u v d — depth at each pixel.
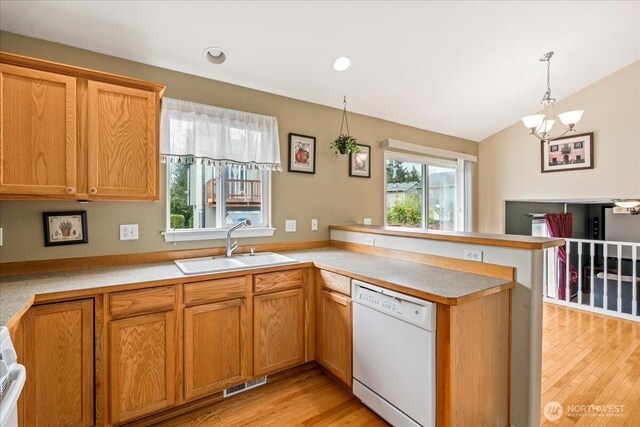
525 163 4.30
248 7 1.92
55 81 1.68
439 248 2.13
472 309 1.54
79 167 1.75
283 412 1.95
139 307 1.74
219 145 2.47
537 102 3.88
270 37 2.19
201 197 2.56
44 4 1.74
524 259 1.69
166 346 1.81
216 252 2.57
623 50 3.13
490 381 1.65
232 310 2.04
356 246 2.86
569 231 4.51
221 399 2.06
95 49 2.08
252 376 2.12
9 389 0.89
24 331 1.47
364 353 1.90
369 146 3.55
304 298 2.34
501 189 4.54
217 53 2.28
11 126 1.58
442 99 3.44
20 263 1.89
